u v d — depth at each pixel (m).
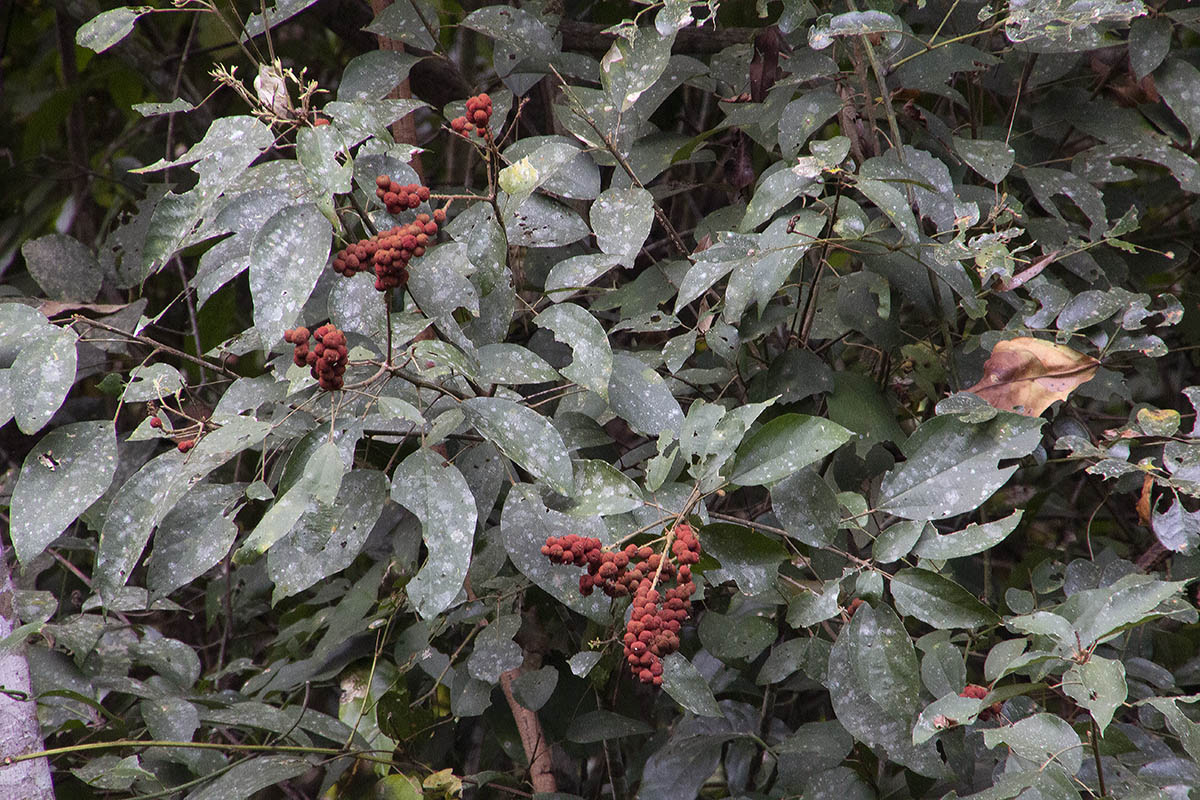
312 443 2.66
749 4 3.12
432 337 2.82
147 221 3.10
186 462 2.65
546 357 3.02
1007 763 2.65
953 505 2.69
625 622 2.74
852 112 2.88
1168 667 2.94
